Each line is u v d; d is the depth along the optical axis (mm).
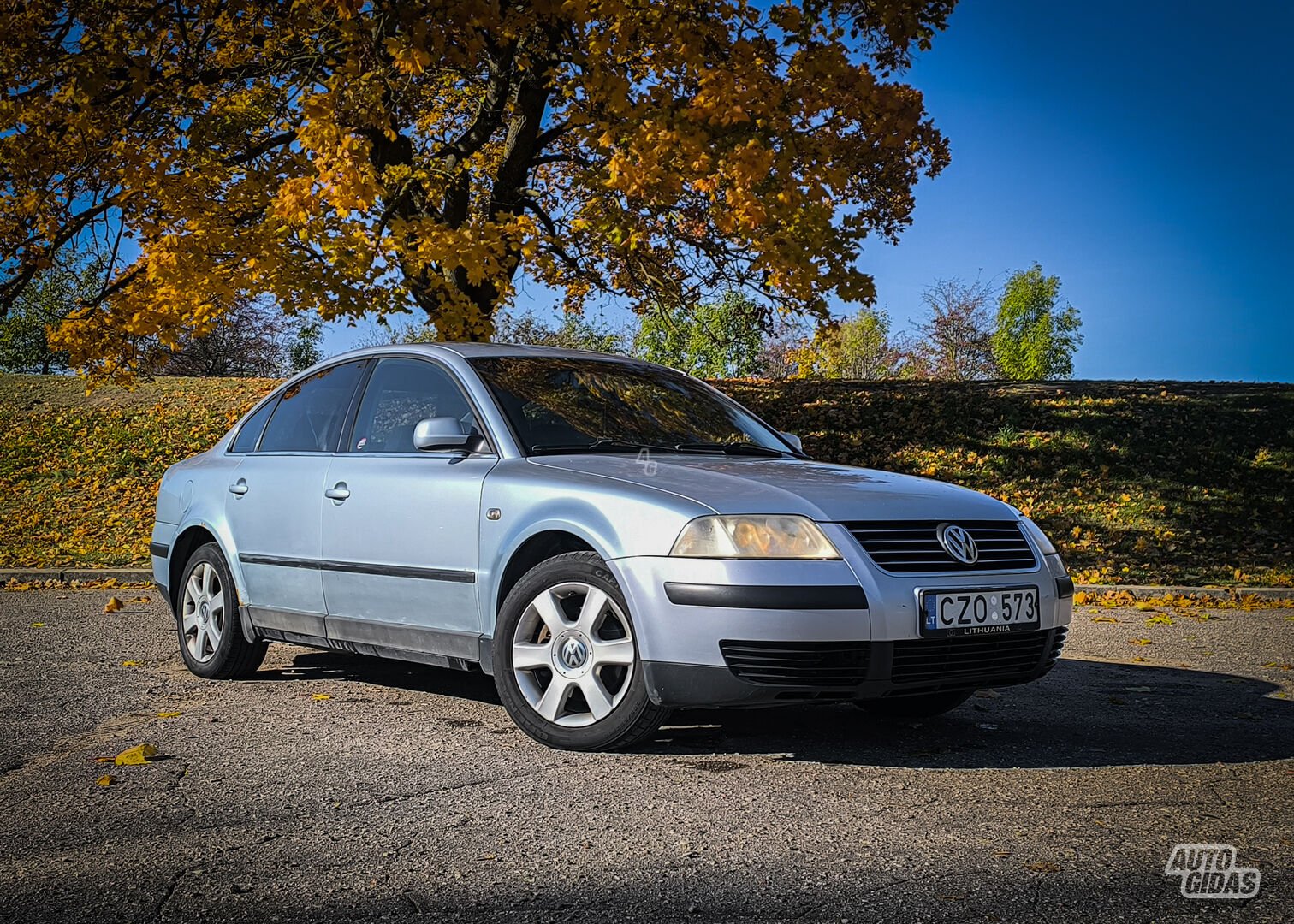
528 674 4469
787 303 12219
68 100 10695
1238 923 2631
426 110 14359
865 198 13453
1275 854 3123
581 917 2672
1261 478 15078
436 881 2912
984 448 16219
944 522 4277
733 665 3941
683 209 12367
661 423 5336
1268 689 5973
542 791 3750
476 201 13953
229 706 5219
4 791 3775
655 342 27781
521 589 4441
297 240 10250
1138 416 16938
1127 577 11812
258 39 11617
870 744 4496
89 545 13055
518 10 9695
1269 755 4383
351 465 5336
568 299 14672
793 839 3240
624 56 10211
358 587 5176
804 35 10453
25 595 9930
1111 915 2676
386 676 6051
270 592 5641
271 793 3734
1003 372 48188
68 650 6875
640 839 3242
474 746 4395
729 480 4348
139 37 10797
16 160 10789
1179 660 6992
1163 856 3104
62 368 29203
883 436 16859
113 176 11336
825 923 2633
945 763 4184
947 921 2637
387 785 3824
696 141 9633
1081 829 3348
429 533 4855
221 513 5980
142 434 17766
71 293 13695
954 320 42500
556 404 5152
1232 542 13273
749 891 2838
